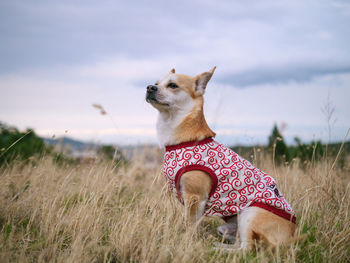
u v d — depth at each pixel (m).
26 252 2.73
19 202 3.53
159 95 3.51
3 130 5.73
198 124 3.59
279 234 3.11
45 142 7.12
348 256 2.91
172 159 3.47
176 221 3.46
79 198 3.79
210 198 3.37
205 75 3.80
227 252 3.03
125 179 5.60
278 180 4.48
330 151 5.86
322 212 3.68
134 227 2.87
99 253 2.72
